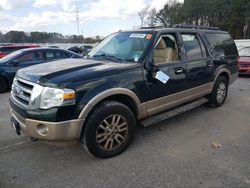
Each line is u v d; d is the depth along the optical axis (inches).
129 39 176.1
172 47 180.2
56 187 119.2
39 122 125.0
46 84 125.3
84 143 136.0
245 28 2031.3
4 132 183.3
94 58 174.2
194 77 193.3
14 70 332.5
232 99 274.1
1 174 129.6
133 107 154.9
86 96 128.9
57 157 146.5
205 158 143.8
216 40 226.4
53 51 366.6
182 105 196.2
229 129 187.5
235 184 119.6
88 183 121.9
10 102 148.4
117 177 126.4
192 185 119.3
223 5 2119.8
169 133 179.6
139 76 150.9
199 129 187.3
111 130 141.6
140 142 164.7
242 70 423.8
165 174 128.2
